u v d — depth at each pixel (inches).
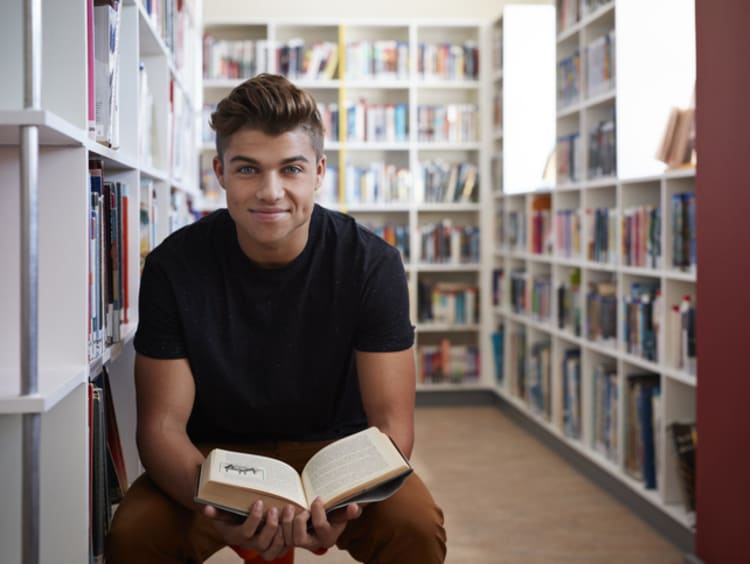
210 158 200.5
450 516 122.6
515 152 193.2
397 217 218.4
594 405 143.3
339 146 202.1
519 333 190.4
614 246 135.3
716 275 93.1
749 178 85.7
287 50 201.2
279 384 63.4
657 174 121.5
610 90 138.3
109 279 69.0
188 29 148.3
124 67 83.2
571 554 107.5
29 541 45.1
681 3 132.4
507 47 192.4
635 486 122.0
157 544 56.4
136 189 82.4
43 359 55.7
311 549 52.8
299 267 62.8
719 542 93.6
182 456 57.9
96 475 59.3
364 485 51.6
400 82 203.3
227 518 51.8
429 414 196.2
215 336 62.1
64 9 55.6
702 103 95.1
